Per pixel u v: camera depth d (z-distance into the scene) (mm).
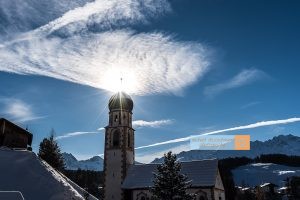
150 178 72812
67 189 38156
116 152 78562
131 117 84000
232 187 75250
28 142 55438
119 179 75938
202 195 64750
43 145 74938
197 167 69812
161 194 50188
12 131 51219
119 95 83750
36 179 37781
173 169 51500
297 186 147500
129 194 72312
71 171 128500
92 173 139750
